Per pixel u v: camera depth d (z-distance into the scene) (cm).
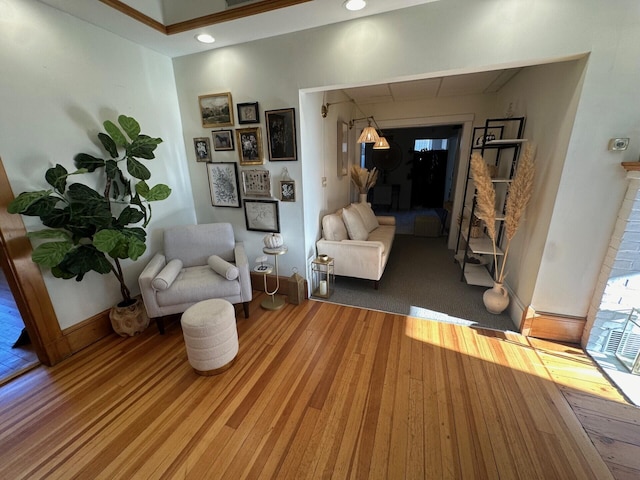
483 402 163
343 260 307
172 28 220
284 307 277
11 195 174
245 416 157
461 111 416
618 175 175
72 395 174
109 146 215
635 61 158
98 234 184
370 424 151
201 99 273
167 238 263
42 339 193
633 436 142
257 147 266
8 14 166
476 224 329
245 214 294
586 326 205
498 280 249
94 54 212
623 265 181
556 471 127
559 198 190
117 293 244
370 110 468
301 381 182
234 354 196
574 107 175
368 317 256
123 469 131
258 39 239
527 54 175
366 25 205
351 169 493
